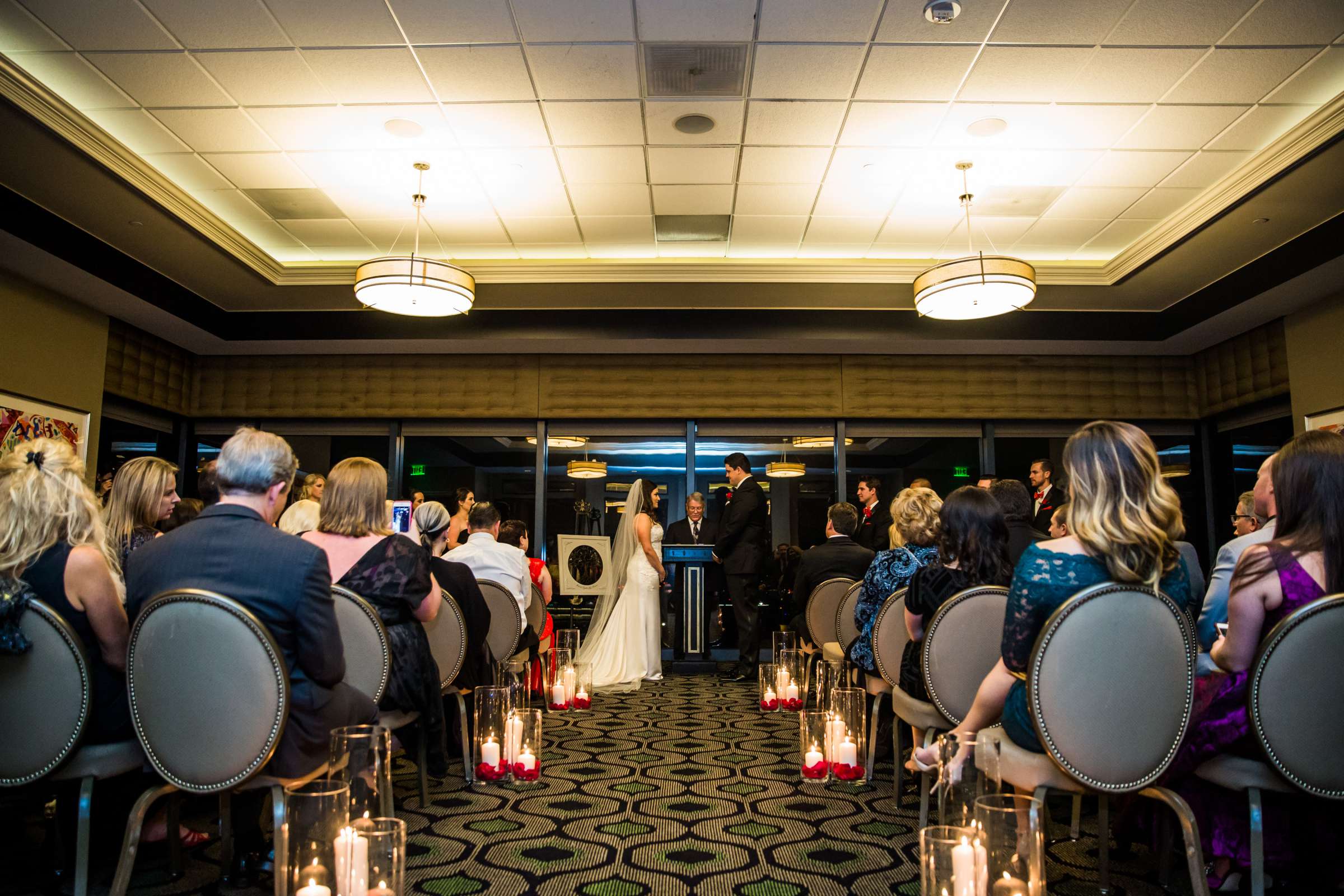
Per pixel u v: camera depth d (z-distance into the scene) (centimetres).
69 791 229
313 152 483
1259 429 726
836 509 489
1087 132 458
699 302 704
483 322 732
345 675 236
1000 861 153
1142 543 184
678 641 660
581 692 490
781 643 483
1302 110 434
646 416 792
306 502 346
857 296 687
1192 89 415
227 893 217
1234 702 196
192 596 185
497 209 567
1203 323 681
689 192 539
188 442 798
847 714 329
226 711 186
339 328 730
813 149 480
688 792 312
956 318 566
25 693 189
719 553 643
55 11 356
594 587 626
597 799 303
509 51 386
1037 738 192
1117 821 238
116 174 459
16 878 225
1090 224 587
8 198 482
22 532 197
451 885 223
